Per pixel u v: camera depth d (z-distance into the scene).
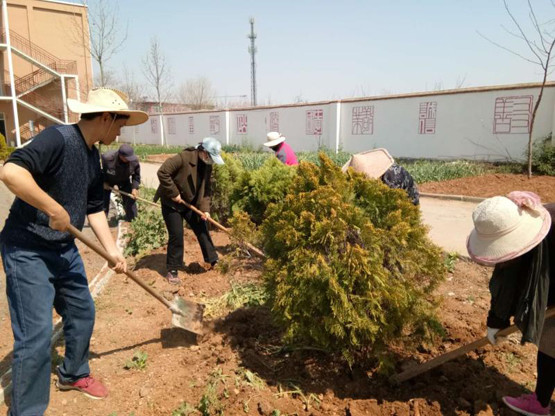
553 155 14.20
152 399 3.46
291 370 3.73
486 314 4.71
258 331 4.36
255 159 17.20
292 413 3.29
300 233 3.42
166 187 5.55
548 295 2.88
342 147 21.88
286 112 24.80
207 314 4.84
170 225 5.76
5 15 28.91
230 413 3.26
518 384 3.56
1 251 3.05
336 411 3.30
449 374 3.63
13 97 28.38
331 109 21.98
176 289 5.59
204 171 5.79
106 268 6.48
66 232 3.13
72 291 3.33
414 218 3.66
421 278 3.68
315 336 3.42
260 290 5.11
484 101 16.61
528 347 4.09
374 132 20.47
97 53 24.66
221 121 29.31
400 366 3.79
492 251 2.70
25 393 2.94
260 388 3.49
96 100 3.15
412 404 3.31
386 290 3.30
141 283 3.81
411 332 3.80
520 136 15.77
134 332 4.51
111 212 10.96
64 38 32.66
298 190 3.89
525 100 15.51
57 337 4.36
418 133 18.84
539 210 2.69
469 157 17.28
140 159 24.88
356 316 3.23
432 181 14.15
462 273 6.00
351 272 3.25
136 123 3.43
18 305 2.98
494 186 12.89
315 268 3.26
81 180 3.15
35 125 31.50
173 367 3.87
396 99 19.39
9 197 14.27
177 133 33.59
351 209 3.45
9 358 4.07
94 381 3.55
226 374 3.63
